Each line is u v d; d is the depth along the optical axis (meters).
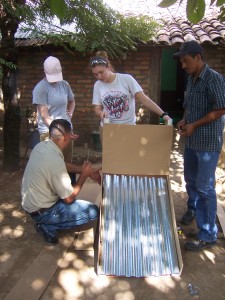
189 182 3.72
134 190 3.34
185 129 3.17
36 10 4.93
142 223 3.21
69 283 2.93
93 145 7.11
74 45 5.90
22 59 7.34
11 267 3.15
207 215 3.29
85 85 7.43
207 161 3.16
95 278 2.99
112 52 6.46
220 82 2.94
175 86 11.27
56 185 3.22
